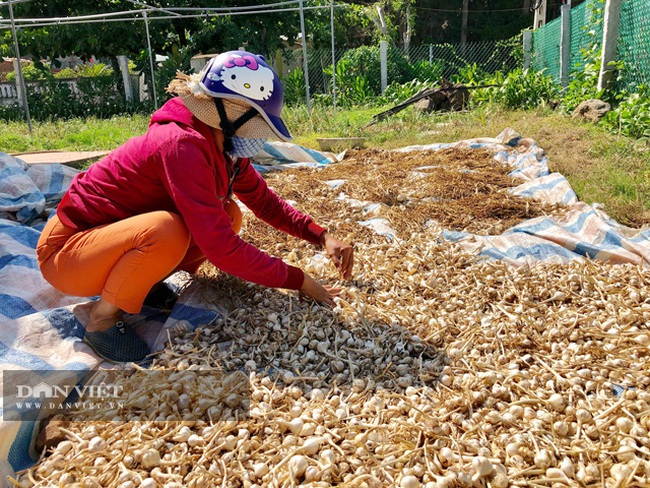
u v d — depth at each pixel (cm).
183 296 269
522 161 535
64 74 2402
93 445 181
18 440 186
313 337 242
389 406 202
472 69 1360
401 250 331
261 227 378
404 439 183
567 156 551
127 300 226
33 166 472
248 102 208
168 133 214
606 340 242
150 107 1580
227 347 242
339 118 1101
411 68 1862
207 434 189
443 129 839
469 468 171
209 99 210
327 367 229
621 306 267
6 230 324
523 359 230
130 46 1662
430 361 229
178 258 226
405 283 292
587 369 219
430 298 284
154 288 272
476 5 3088
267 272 231
